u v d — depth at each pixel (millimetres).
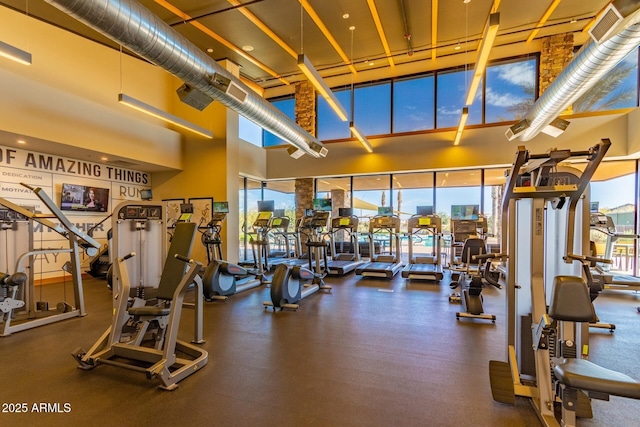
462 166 8328
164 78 8211
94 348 2803
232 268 5250
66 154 6480
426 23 6379
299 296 4902
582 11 6188
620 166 7355
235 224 8281
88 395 2309
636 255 7137
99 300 5090
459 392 2350
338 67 8367
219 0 5496
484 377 2574
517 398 2219
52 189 6500
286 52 7383
